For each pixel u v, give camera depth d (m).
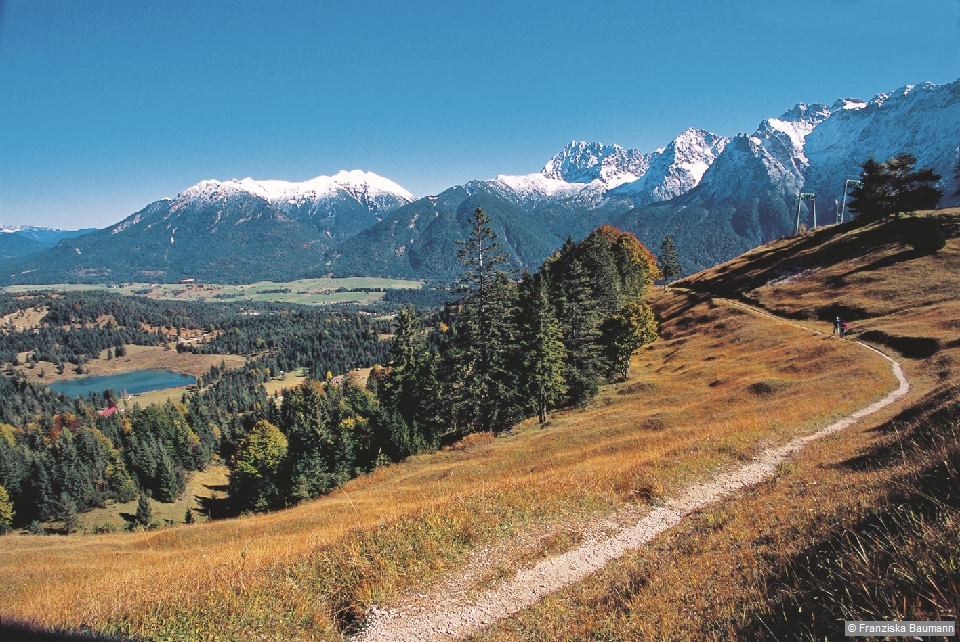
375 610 10.40
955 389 16.61
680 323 78.00
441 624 9.91
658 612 8.00
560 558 12.43
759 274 83.31
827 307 59.44
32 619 9.26
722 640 6.35
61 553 25.36
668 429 31.20
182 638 8.65
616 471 19.89
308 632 9.62
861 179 83.25
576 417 44.78
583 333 52.97
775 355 47.88
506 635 9.06
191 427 124.81
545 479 19.92
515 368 47.66
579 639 8.11
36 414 181.38
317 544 14.11
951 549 5.37
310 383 116.81
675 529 13.40
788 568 7.61
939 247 60.62
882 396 27.62
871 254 68.81
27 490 84.88
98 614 9.55
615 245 93.69
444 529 13.64
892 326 44.03
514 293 50.25
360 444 56.00
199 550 20.73
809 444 20.05
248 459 74.75
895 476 9.67
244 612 9.61
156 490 92.44
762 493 13.80
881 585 5.56
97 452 97.25
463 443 44.25
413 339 54.44
